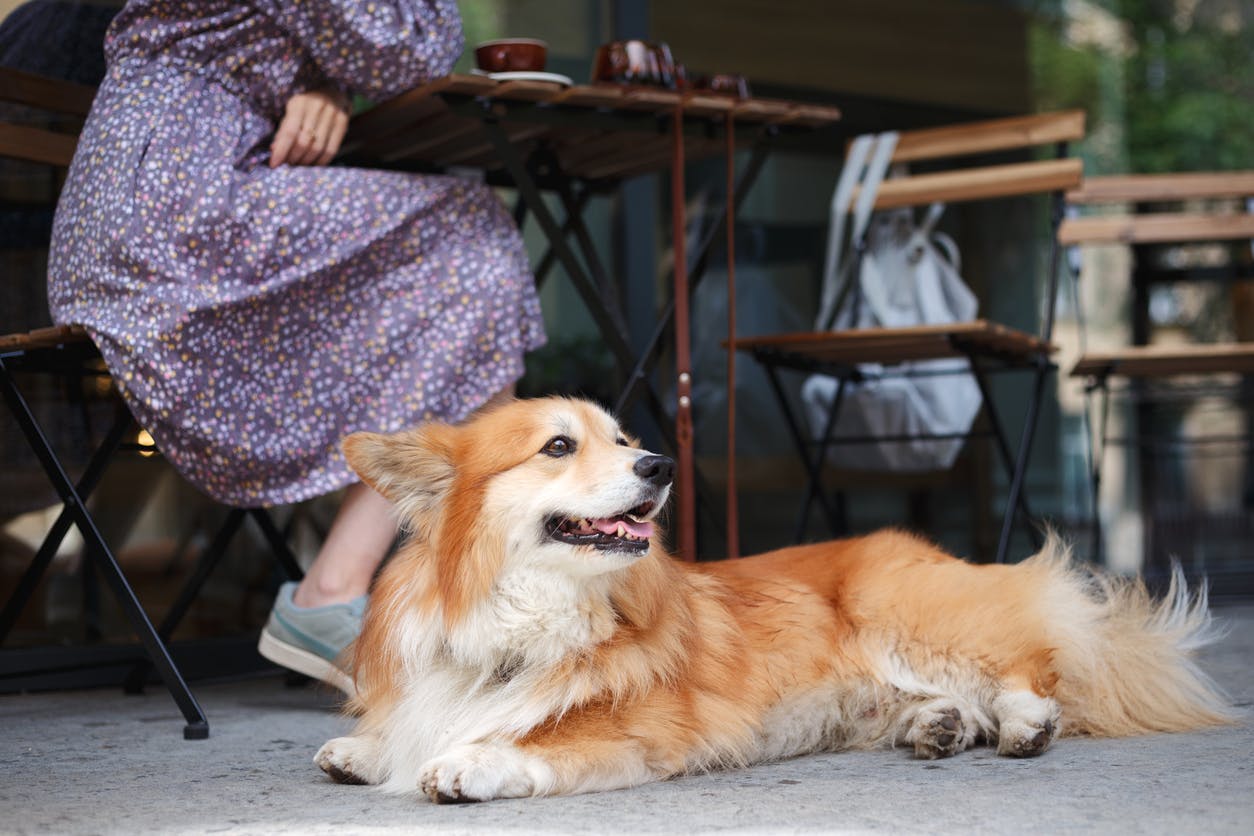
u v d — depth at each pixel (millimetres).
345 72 3127
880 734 2662
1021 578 2717
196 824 1925
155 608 4219
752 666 2516
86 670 3756
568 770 2111
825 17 5887
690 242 5434
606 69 3412
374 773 2297
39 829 1894
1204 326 6754
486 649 2305
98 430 4074
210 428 2889
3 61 3871
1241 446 6750
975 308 4641
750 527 5504
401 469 2430
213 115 3080
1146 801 1927
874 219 4793
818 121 3584
